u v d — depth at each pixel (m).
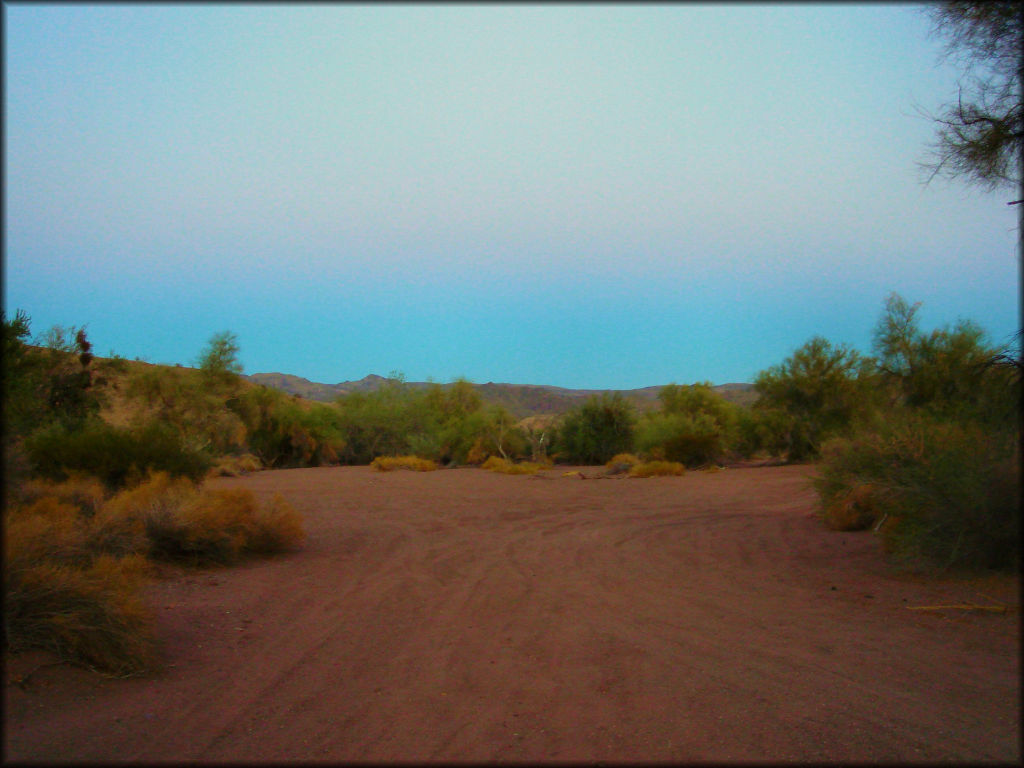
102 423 20.17
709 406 48.25
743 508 19.72
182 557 10.52
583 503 21.06
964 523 9.13
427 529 15.68
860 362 34.84
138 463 15.03
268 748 4.48
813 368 36.88
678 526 16.20
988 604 7.91
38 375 14.27
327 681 5.81
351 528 15.58
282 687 5.65
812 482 15.68
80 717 4.78
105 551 9.10
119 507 10.45
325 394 125.31
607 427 46.50
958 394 13.19
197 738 4.59
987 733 4.72
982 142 9.48
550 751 4.48
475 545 13.53
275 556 11.91
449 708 5.22
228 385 41.09
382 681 5.82
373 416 48.94
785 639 7.04
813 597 8.96
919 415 12.05
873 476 12.15
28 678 5.19
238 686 5.64
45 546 7.11
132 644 5.89
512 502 21.25
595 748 4.52
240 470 33.53
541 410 111.94
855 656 6.44
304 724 4.90
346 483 27.50
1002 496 8.78
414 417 49.69
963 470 9.20
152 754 4.30
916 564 9.66
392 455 49.03
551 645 6.88
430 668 6.16
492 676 5.94
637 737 4.70
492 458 39.09
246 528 11.59
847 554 11.78
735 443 40.72
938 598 8.41
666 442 37.84
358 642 6.99
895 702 5.30
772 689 5.60
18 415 11.64
